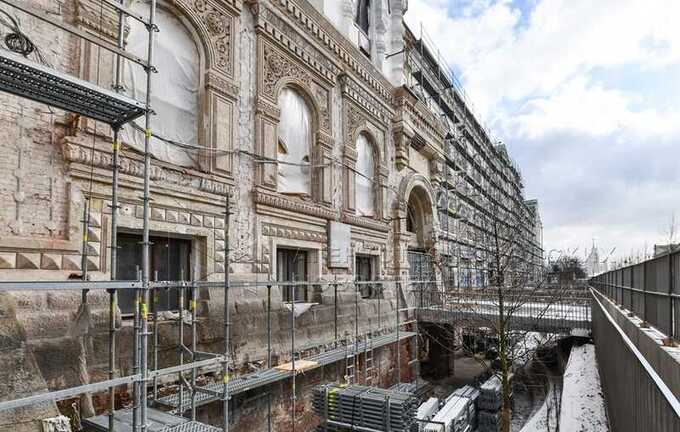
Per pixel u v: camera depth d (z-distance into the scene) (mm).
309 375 11766
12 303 5984
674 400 3201
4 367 5211
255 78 11852
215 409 8656
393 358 16922
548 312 18219
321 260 14133
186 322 8828
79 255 7418
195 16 10086
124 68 8508
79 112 5480
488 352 22609
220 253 10242
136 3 8922
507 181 32594
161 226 8914
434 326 21094
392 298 18203
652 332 6977
